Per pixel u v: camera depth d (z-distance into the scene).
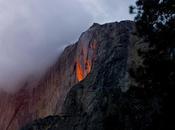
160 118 17.08
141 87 18.03
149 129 17.53
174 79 17.31
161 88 17.45
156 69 17.73
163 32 18.03
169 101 16.98
